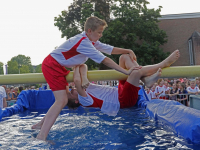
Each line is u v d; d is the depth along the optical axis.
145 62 15.31
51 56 2.62
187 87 6.21
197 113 2.23
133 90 3.02
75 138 2.31
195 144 1.98
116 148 1.95
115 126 2.79
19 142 2.21
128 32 15.63
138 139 2.21
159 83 6.39
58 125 2.93
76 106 3.88
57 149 1.97
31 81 3.04
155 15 16.25
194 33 17.61
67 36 16.61
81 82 2.81
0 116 3.66
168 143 2.05
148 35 16.11
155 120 3.09
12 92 7.53
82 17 15.38
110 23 15.51
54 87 2.53
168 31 18.58
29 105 5.16
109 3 17.41
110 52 3.01
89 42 2.52
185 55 18.25
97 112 3.94
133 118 3.28
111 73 2.93
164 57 15.65
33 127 2.87
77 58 2.61
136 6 16.42
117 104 3.39
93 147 1.99
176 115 2.58
